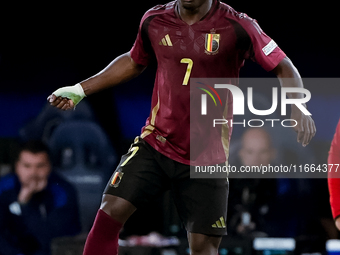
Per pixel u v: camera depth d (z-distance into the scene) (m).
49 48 26.36
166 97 10.55
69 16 26.39
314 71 26.42
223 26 10.25
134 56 11.19
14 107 25.72
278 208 18.64
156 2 26.52
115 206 10.34
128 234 19.47
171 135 10.60
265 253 16.20
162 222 19.45
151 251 16.30
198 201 10.66
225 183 10.90
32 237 16.97
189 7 10.14
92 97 24.94
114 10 26.53
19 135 23.14
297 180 19.30
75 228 17.33
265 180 18.95
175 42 10.33
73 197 17.58
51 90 26.28
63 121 23.25
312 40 26.42
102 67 26.73
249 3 26.44
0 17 25.89
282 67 10.41
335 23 26.16
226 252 16.09
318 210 19.09
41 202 17.14
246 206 18.52
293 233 18.45
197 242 10.74
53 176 17.55
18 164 16.97
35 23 26.19
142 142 10.88
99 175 22.50
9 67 26.03
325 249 16.75
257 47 10.32
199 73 10.35
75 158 22.56
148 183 10.59
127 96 25.81
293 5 26.31
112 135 25.34
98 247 10.40
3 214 16.86
